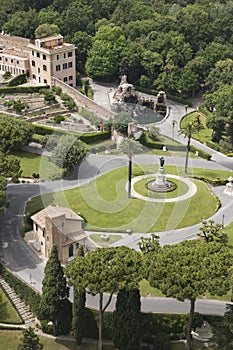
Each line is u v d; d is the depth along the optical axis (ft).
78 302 280.31
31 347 261.44
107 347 289.33
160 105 630.74
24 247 364.17
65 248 334.03
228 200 424.05
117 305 276.41
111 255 272.72
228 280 251.60
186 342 290.15
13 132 448.24
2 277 337.11
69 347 289.53
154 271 258.57
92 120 481.05
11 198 417.90
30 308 312.91
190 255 263.49
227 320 273.54
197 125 498.69
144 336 288.51
